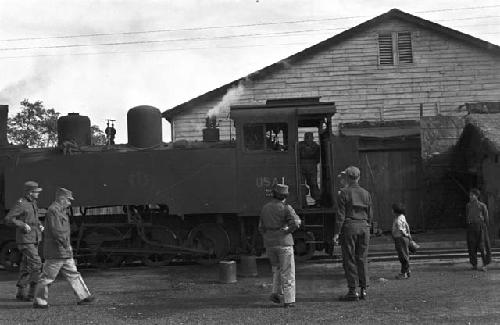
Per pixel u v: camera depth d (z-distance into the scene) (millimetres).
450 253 11289
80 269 11625
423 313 6480
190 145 11922
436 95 18156
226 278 9219
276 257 7207
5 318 6750
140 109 12258
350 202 7410
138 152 11469
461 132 15539
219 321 6336
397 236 9242
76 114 13023
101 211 13188
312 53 18266
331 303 7258
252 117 11109
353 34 18312
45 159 11758
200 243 11531
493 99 18078
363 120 18109
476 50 18250
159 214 11883
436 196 16047
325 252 12258
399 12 18156
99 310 7195
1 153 12250
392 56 18297
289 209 7090
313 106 11102
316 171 11391
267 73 18234
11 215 7836
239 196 11055
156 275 10438
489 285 8375
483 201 13570
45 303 7383
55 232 7301
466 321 6012
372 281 9031
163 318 6594
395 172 16438
